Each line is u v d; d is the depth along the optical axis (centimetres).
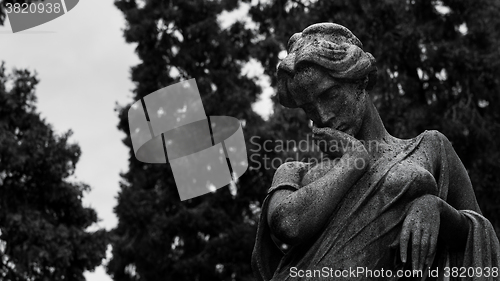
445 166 351
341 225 333
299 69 349
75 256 1451
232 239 1588
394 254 331
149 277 1686
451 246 341
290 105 360
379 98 1443
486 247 336
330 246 332
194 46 1734
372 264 330
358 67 347
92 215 1507
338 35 356
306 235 331
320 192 332
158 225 1650
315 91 348
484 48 1504
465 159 1417
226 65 1742
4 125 1477
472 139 1419
